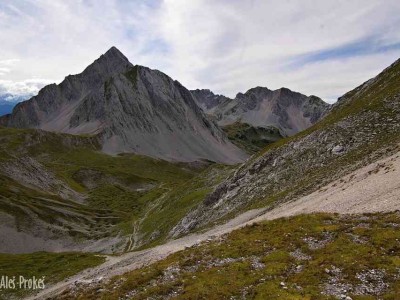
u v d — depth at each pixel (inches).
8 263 3501.5
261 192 2962.6
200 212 3607.3
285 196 2469.2
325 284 979.9
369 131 2701.8
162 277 1334.9
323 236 1312.7
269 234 1489.9
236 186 3454.7
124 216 6614.2
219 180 5295.3
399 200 1397.6
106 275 1856.5
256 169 3427.7
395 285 906.7
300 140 3262.8
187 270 1342.3
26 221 5132.9
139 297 1179.3
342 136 2844.5
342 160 2518.5
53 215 5639.8
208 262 1354.6
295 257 1197.1
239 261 1280.8
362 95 4143.7
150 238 4269.2
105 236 5285.4
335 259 1098.7
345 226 1337.4
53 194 7731.3
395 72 3742.6
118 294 1282.0
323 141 2967.5
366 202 1553.9
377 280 952.9
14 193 6043.3
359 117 2967.5
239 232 1651.1
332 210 1648.6
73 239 5157.5
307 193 2258.9
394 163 1811.0
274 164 3253.0
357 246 1146.7
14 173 7662.4
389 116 2733.8
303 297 921.5
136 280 1363.2
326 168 2561.5
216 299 1021.2
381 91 3526.1
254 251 1334.9
